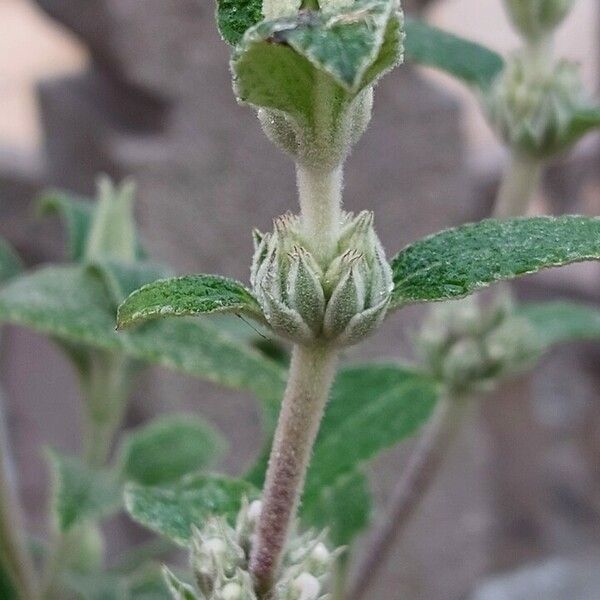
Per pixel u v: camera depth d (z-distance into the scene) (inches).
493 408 47.3
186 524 11.9
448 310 17.2
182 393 27.4
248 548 11.1
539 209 43.3
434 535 33.4
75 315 14.0
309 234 9.8
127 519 31.3
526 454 45.4
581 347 50.4
